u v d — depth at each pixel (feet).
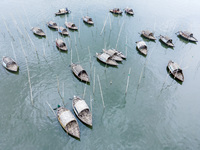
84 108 124.16
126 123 128.88
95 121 128.36
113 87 161.99
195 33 283.38
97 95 151.53
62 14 314.76
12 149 107.96
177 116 137.59
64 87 157.69
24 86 155.53
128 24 294.87
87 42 233.55
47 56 199.21
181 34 264.31
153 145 114.93
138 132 122.83
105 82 167.63
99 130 122.31
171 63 188.03
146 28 284.61
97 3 382.83
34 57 195.83
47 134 117.08
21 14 304.50
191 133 124.98
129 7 376.68
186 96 158.20
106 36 252.42
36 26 264.72
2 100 140.87
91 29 270.05
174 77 174.70
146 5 400.88
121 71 183.83
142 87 164.04
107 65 190.80
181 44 247.70
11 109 133.39
